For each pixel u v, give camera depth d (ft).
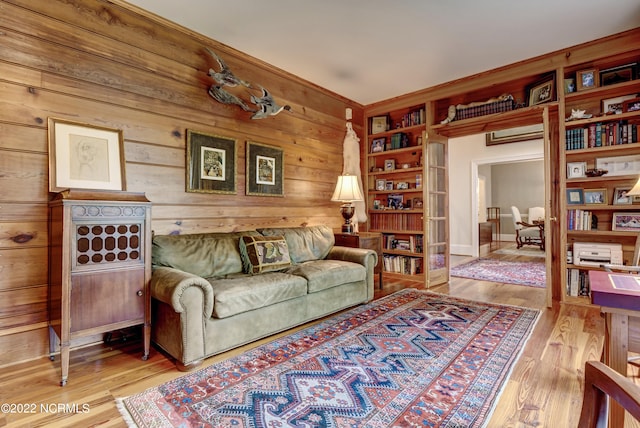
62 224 5.98
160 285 6.70
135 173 8.36
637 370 6.09
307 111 13.21
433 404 5.27
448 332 8.29
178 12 8.49
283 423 4.81
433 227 14.01
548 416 4.94
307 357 6.93
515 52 10.77
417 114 14.65
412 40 9.96
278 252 9.68
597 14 8.71
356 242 12.28
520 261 19.67
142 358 6.95
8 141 6.64
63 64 7.29
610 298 3.75
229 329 7.09
